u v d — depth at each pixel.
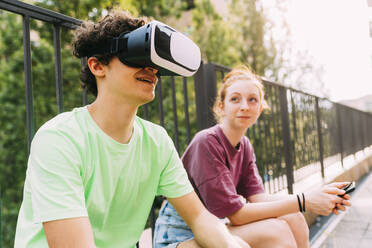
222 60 7.98
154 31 0.79
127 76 0.83
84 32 0.87
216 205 1.30
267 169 2.79
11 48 6.03
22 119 6.11
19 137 6.21
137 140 0.96
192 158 1.37
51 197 0.74
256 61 8.50
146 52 0.79
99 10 5.12
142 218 1.01
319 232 2.57
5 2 1.05
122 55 0.82
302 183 3.64
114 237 0.95
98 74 0.87
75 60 5.36
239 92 1.41
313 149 4.46
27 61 1.12
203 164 1.32
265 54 8.55
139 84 0.84
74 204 0.75
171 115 5.30
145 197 1.01
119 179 0.91
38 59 5.52
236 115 1.40
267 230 1.21
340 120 5.92
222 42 8.20
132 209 0.98
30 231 0.79
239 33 8.65
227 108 1.44
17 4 1.08
